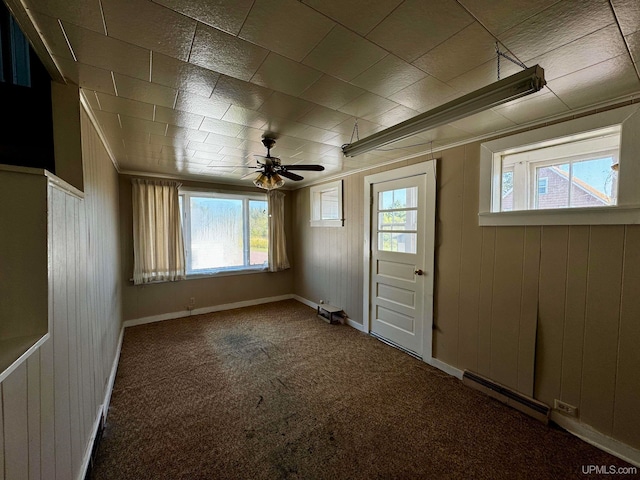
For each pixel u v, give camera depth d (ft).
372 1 3.24
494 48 4.12
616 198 5.81
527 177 7.50
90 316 5.90
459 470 5.38
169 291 14.33
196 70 4.69
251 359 9.99
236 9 3.34
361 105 6.05
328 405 7.37
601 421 5.99
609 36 3.80
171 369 9.23
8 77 4.64
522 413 7.06
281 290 18.08
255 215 17.22
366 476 5.23
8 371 2.50
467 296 8.57
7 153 4.93
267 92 5.46
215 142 8.59
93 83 5.12
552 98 5.65
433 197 9.47
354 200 13.24
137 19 3.48
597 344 6.05
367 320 12.49
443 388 8.21
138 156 10.20
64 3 3.18
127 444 5.97
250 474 5.25
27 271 3.24
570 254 6.42
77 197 4.99
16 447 2.76
